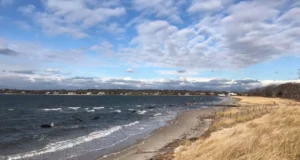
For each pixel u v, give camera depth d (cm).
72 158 1622
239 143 961
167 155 1438
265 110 3247
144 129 2903
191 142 1720
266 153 841
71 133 2669
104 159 1584
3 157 1634
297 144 895
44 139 2302
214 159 903
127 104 9850
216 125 2473
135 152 1709
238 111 3875
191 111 5366
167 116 4525
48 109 6862
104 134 2562
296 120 1471
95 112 5769
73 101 12469
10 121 3978
